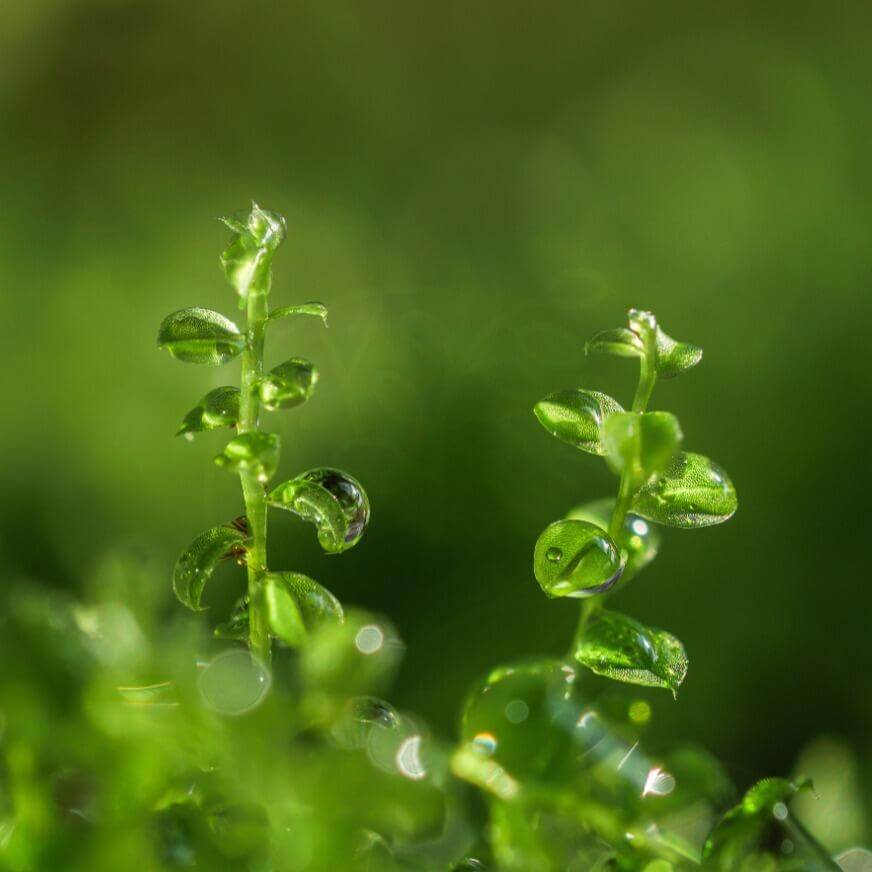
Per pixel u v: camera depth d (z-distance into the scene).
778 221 0.71
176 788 0.13
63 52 1.08
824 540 0.52
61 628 0.13
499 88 1.07
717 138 0.83
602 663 0.14
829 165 0.76
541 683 0.14
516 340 0.61
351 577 0.49
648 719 0.14
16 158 0.99
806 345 0.60
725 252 0.69
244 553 0.14
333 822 0.13
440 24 1.12
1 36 1.07
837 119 0.81
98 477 0.58
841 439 0.54
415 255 0.84
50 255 0.76
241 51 1.12
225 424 0.14
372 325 0.66
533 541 0.50
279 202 0.94
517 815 0.14
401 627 0.47
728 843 0.14
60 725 0.13
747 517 0.53
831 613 0.50
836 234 0.68
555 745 0.14
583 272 0.70
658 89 0.93
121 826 0.13
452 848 0.14
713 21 0.97
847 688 0.48
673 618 0.50
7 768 0.13
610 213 0.80
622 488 0.14
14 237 0.79
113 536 0.56
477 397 0.57
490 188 0.91
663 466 0.14
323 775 0.13
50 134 1.03
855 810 0.16
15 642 0.13
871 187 0.73
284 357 0.64
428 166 0.98
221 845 0.13
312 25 1.12
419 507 0.51
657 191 0.80
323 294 0.81
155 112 1.06
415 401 0.57
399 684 0.44
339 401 0.58
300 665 0.14
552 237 0.79
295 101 1.08
